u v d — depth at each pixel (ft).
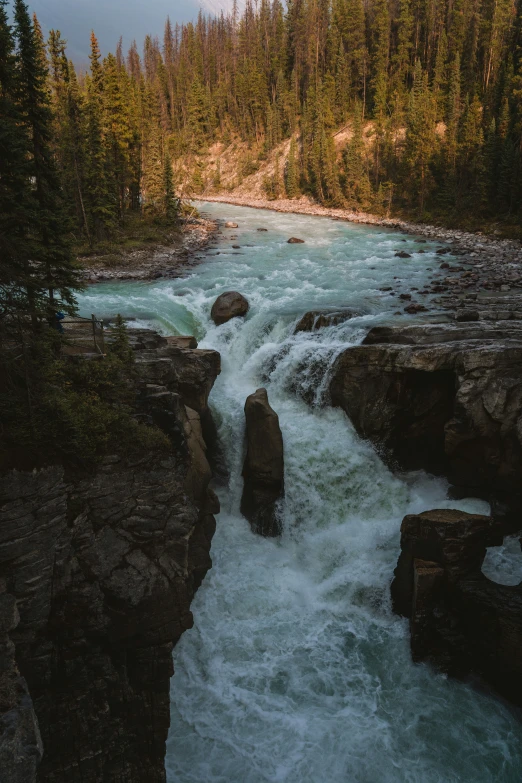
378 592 62.03
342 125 375.86
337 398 81.97
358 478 76.54
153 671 47.91
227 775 46.37
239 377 94.48
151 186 227.20
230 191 406.00
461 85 324.80
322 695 52.21
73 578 43.96
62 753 43.06
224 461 77.97
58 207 58.59
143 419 52.65
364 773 45.83
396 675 53.93
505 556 64.28
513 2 334.85
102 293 123.13
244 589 64.18
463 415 69.62
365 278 139.23
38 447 43.78
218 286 130.72
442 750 47.24
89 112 180.75
